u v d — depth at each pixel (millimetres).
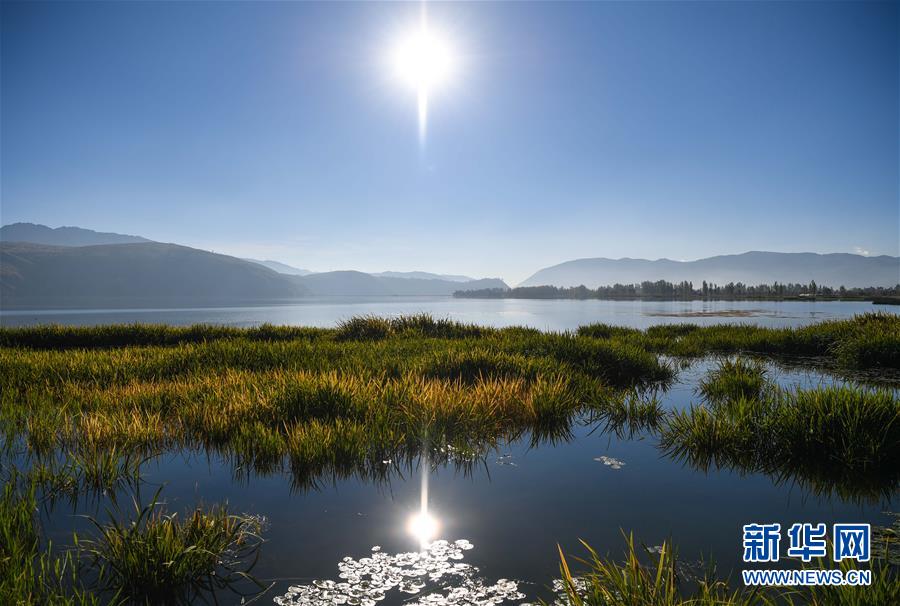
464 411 6961
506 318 54719
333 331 19562
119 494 4855
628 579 3105
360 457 5672
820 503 4613
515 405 7742
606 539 3932
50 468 5207
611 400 8555
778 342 16984
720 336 18875
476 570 3516
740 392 9188
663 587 3184
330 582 3379
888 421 5648
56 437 6344
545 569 3523
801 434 5926
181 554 3422
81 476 5203
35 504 4301
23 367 10047
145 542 3469
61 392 8562
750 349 17422
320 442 5680
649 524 4199
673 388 10742
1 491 4730
